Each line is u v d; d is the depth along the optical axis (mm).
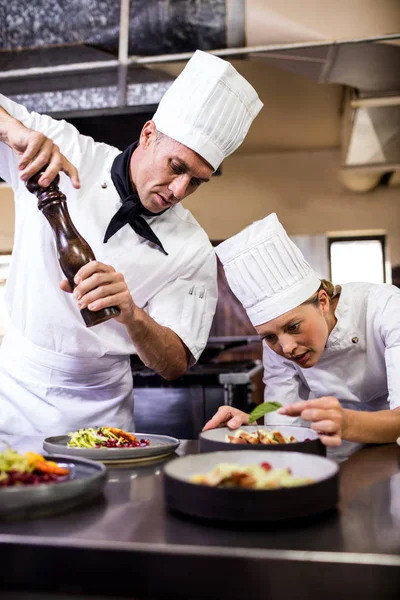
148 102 3289
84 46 3271
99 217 1720
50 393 1696
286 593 703
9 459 965
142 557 728
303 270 1514
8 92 3342
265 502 805
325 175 6285
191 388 2867
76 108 3309
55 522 834
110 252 1697
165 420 2873
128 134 3438
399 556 700
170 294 1759
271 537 775
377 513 877
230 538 770
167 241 1757
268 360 1864
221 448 1070
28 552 752
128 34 3271
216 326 5809
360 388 1759
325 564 699
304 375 1787
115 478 1092
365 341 1673
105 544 739
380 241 6301
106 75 3283
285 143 6133
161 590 724
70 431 1694
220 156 1637
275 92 4914
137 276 1718
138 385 2885
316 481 841
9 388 1721
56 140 1769
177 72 3422
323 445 1129
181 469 938
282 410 1210
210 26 3271
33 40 3289
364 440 1284
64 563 744
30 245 1687
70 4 3260
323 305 1597
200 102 1554
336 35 3211
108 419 1732
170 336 1645
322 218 6277
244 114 1654
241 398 3193
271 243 1484
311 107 5254
